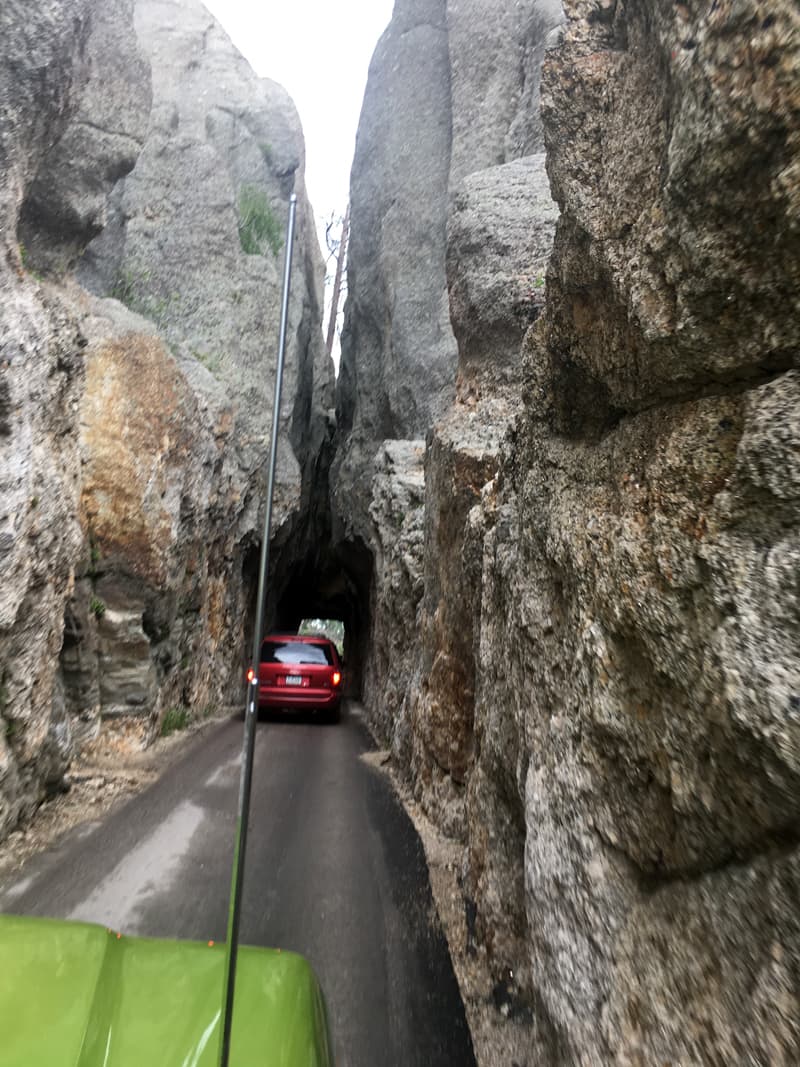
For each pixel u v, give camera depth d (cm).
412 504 1332
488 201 923
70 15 648
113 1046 175
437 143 2058
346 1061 298
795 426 164
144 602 1044
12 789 563
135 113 1032
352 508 2116
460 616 630
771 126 167
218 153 2053
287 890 493
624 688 225
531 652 321
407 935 427
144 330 1266
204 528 1432
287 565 2611
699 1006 170
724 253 187
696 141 185
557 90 274
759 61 167
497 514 466
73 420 746
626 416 266
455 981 371
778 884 154
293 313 2195
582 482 288
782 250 175
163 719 1146
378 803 770
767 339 186
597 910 228
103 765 861
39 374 618
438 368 1831
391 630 1310
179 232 1891
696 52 184
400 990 360
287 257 218
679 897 193
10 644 563
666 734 199
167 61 2184
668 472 213
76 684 917
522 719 332
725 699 167
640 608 210
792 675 149
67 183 949
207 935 415
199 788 787
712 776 179
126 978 198
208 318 1862
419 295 1964
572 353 291
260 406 1895
